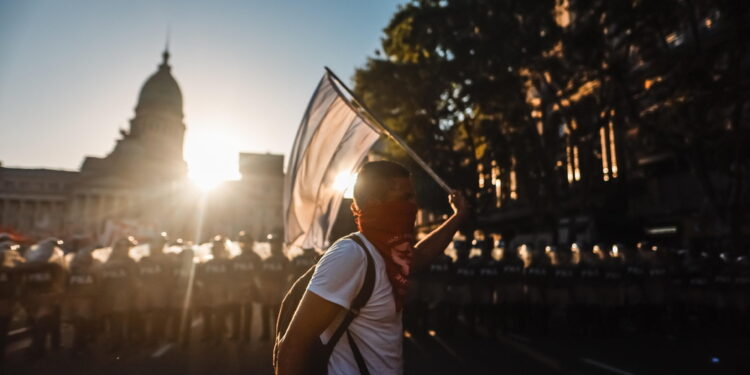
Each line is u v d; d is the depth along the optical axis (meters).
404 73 19.47
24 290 7.83
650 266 10.62
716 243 12.30
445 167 20.88
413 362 7.67
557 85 17.72
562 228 21.67
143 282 9.13
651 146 14.91
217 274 9.38
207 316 9.48
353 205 1.94
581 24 15.27
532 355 8.20
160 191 104.19
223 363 7.71
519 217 28.69
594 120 20.39
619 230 21.53
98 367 7.41
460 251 10.69
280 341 1.71
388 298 1.72
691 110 12.90
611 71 14.85
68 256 9.03
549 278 10.48
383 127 2.41
